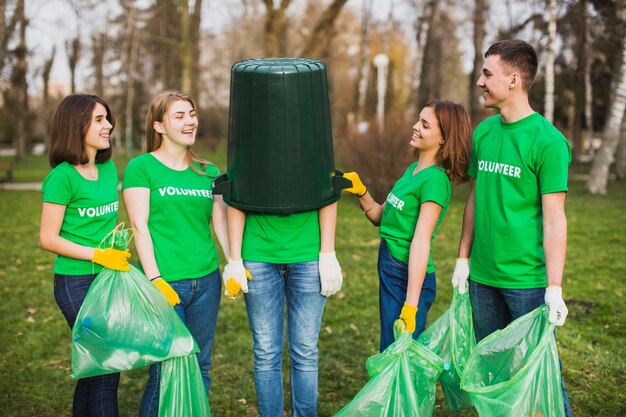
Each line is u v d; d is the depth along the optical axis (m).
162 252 2.62
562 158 2.36
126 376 3.75
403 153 11.30
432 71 24.11
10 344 4.29
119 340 2.42
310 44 13.96
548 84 12.57
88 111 2.53
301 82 2.38
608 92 18.69
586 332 4.35
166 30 25.91
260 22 25.14
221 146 36.44
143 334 2.43
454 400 2.82
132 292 2.45
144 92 35.66
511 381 2.29
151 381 2.60
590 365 3.73
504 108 2.50
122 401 3.42
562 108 20.11
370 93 27.12
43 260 7.09
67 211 2.55
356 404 2.40
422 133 2.66
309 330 2.69
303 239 2.62
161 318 2.46
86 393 2.61
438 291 5.54
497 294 2.65
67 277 2.56
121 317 2.42
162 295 2.49
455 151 2.64
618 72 12.69
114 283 2.45
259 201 2.46
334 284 2.62
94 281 2.48
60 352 4.17
